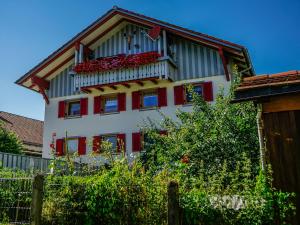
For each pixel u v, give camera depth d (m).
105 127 21.17
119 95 21.27
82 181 6.53
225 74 19.11
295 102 6.05
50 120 22.66
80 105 22.22
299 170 5.87
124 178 6.23
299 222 5.69
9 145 18.67
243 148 9.27
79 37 21.52
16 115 31.12
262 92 6.04
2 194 7.54
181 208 5.59
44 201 6.57
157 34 19.73
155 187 6.06
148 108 20.45
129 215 6.06
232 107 10.30
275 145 6.07
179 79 20.09
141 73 19.89
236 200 5.66
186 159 9.14
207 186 6.37
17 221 7.14
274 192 5.64
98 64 20.72
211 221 5.57
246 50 18.19
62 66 23.12
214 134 9.62
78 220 6.38
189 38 19.44
